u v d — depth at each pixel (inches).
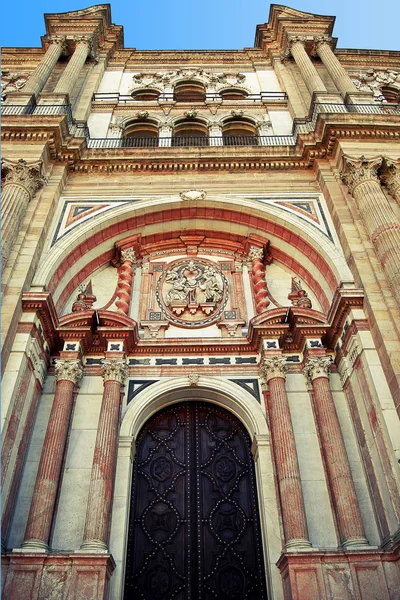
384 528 392.5
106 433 442.0
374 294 475.8
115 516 422.0
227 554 434.0
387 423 397.4
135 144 756.0
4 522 386.6
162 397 504.7
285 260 631.8
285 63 950.4
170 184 652.1
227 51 997.8
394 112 724.0
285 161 670.5
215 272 626.2
